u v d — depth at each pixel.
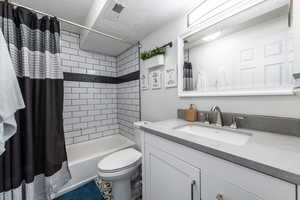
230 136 0.93
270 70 0.86
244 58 0.98
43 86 1.22
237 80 1.01
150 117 1.85
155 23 1.56
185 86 1.37
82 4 1.52
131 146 2.08
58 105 1.30
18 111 1.04
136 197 1.46
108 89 2.61
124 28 1.66
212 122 1.14
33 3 1.47
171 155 0.82
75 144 2.19
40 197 1.24
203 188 0.64
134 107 2.19
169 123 1.17
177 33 1.44
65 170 1.37
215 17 1.11
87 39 1.91
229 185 0.55
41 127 1.22
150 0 1.19
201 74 1.25
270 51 0.86
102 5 1.28
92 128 2.42
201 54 1.25
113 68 2.67
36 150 1.20
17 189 1.04
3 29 1.02
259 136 0.75
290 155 0.50
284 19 0.81
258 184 0.47
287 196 0.41
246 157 0.48
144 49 1.92
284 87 0.79
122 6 1.26
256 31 0.92
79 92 2.27
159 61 1.57
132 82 2.22
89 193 1.52
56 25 1.28
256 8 0.91
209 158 0.61
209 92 1.16
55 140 1.25
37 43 1.19
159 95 1.69
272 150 0.55
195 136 0.76
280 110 0.82
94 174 1.75
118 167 1.24
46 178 1.20
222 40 1.10
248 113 0.95
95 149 2.34
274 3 0.84
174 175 0.80
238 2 0.97
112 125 2.65
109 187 1.58
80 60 2.28
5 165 1.00
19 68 1.11
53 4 1.50
